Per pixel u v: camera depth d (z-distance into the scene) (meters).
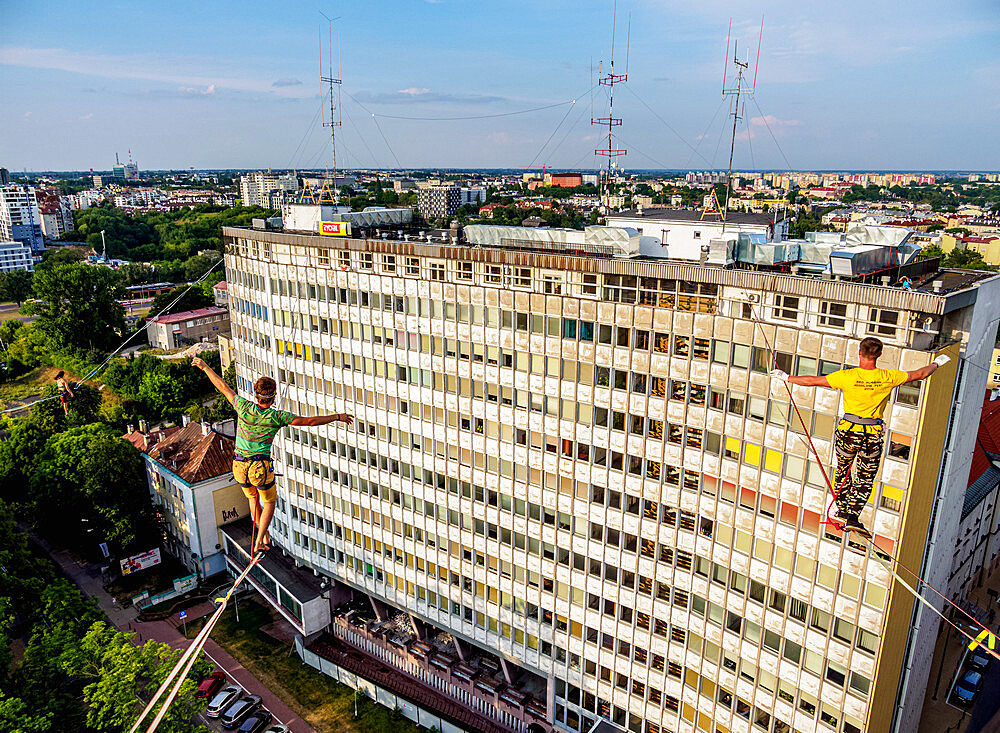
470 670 65.12
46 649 53.19
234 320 78.88
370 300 62.03
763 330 40.84
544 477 54.19
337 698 67.69
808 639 42.69
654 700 52.03
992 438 80.94
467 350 56.34
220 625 78.56
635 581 50.69
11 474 98.44
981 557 79.62
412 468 63.25
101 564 89.75
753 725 46.53
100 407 128.62
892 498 37.97
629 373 47.56
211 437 87.38
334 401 68.19
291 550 78.56
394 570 67.81
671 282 45.03
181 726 49.19
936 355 35.16
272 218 79.00
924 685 49.47
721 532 45.69
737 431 43.38
